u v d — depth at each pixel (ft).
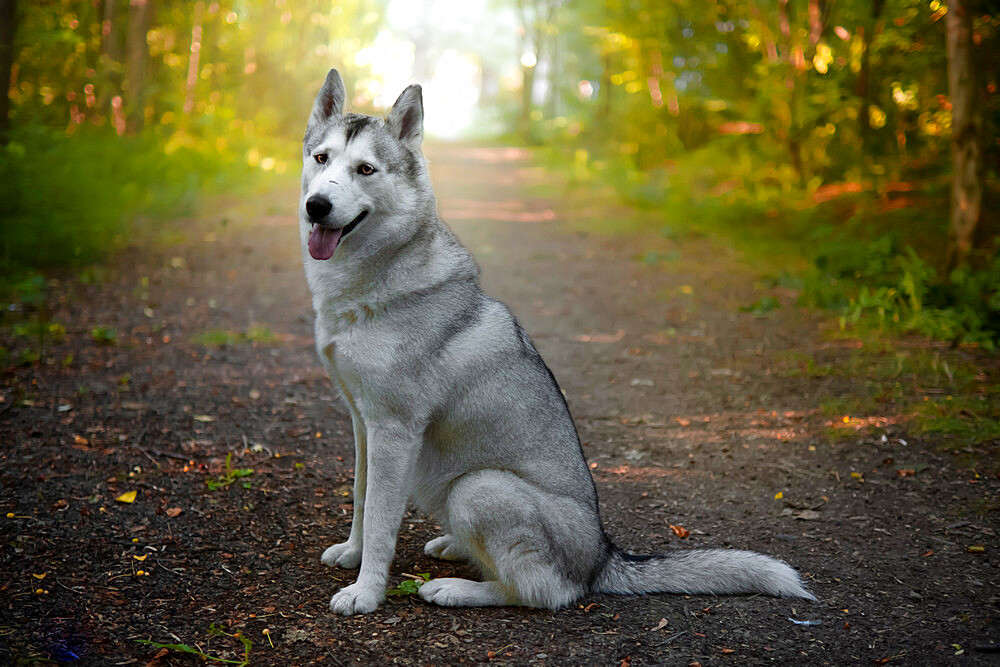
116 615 9.98
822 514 14.01
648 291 31.96
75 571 10.93
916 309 25.30
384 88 94.63
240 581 11.12
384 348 10.34
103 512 12.69
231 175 54.75
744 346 24.56
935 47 39.63
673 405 19.79
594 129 97.14
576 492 10.92
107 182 41.83
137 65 53.26
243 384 19.71
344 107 11.43
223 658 9.22
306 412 18.24
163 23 60.13
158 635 9.63
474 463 10.88
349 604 10.36
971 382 19.98
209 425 16.90
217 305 27.17
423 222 10.76
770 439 17.47
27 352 19.86
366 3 96.63
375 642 9.71
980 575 11.78
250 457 15.49
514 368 10.89
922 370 21.13
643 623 10.35
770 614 10.69
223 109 67.10
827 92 46.32
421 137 10.93
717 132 68.74
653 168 70.64
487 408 10.71
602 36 74.74
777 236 42.37
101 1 54.03
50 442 15.23
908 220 36.01
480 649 9.62
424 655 9.46
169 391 18.75
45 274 29.19
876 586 11.51
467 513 10.43
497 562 10.43
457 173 79.97
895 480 15.24
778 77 50.26
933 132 44.04
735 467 16.07
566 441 11.14
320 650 9.50
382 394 10.41
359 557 11.71
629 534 13.37
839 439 17.21
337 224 10.04
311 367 21.49
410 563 12.19
